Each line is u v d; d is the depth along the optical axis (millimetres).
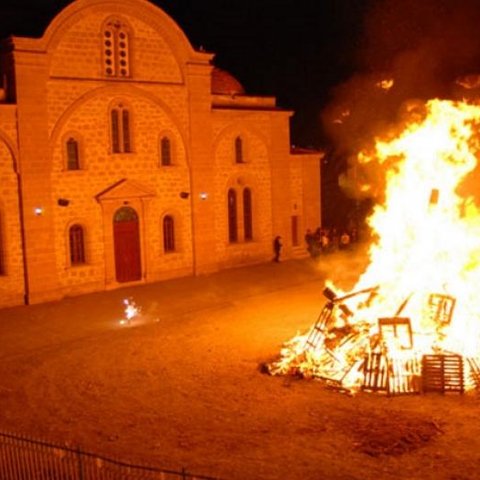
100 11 31906
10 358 23500
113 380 21109
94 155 32531
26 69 30062
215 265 37438
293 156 41312
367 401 18828
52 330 26922
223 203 37812
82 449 16031
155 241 35125
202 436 16734
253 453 15680
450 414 17797
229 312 29266
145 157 34219
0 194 30078
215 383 20594
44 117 30766
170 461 15289
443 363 19344
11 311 29906
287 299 31453
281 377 20953
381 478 14336
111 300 31609
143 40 33500
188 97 35312
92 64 32000
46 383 20984
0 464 14609
